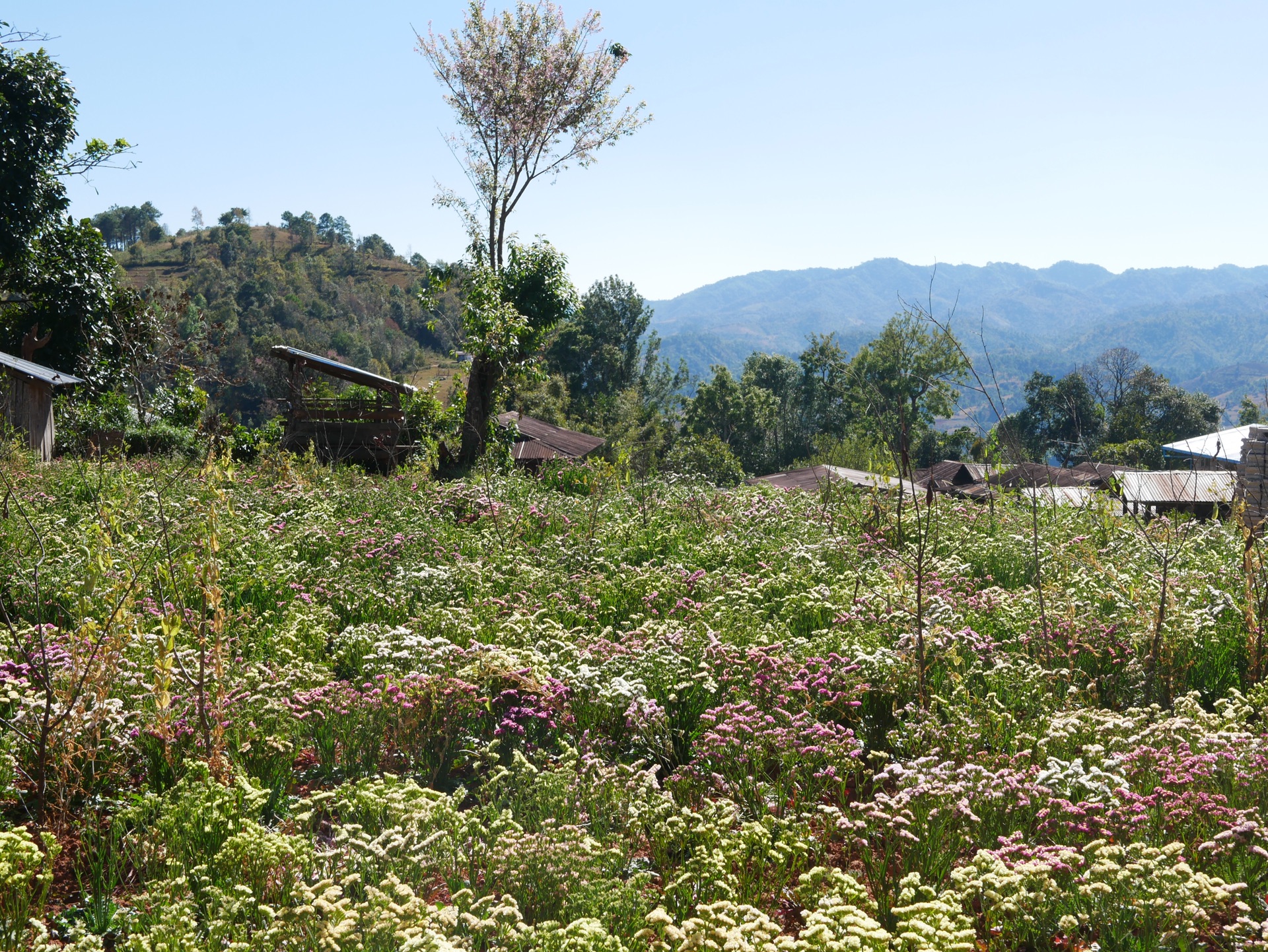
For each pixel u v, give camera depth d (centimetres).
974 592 935
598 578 959
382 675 620
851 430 7638
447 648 644
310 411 2855
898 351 6231
